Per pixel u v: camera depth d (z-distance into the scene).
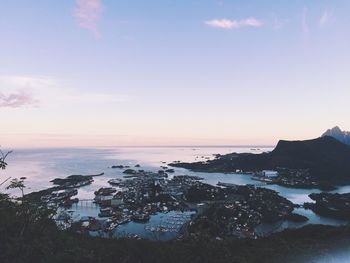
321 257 25.09
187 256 17.36
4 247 13.73
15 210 15.88
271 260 23.34
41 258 14.07
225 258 18.00
